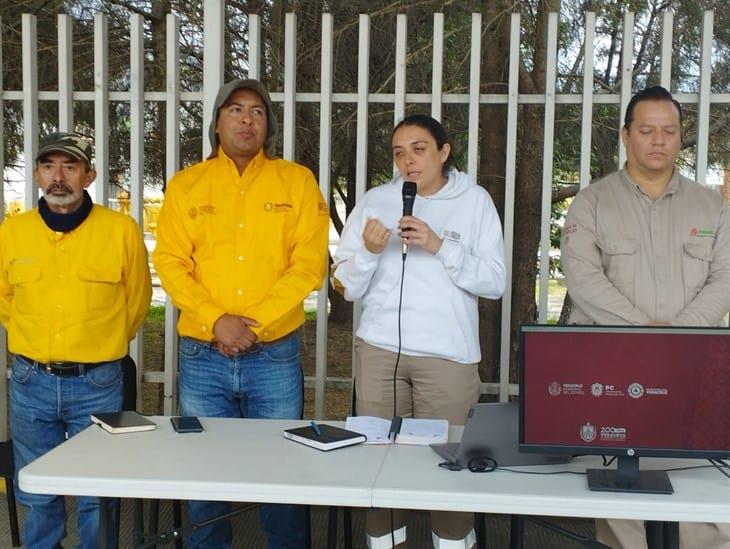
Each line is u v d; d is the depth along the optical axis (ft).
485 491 6.48
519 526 7.97
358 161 12.00
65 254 9.96
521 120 16.51
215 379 9.83
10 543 11.56
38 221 10.11
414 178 9.43
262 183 9.99
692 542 8.97
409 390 9.62
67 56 12.35
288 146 12.23
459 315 9.38
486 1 16.11
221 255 9.81
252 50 12.05
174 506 10.13
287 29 12.07
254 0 17.66
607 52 17.33
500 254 9.59
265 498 6.61
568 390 6.70
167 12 18.16
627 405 6.64
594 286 9.01
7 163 18.71
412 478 6.80
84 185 10.11
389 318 9.46
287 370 9.97
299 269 9.81
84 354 9.95
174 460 7.27
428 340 9.31
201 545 9.81
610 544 9.02
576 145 17.37
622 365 6.64
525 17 16.65
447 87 16.26
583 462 7.30
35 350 9.93
